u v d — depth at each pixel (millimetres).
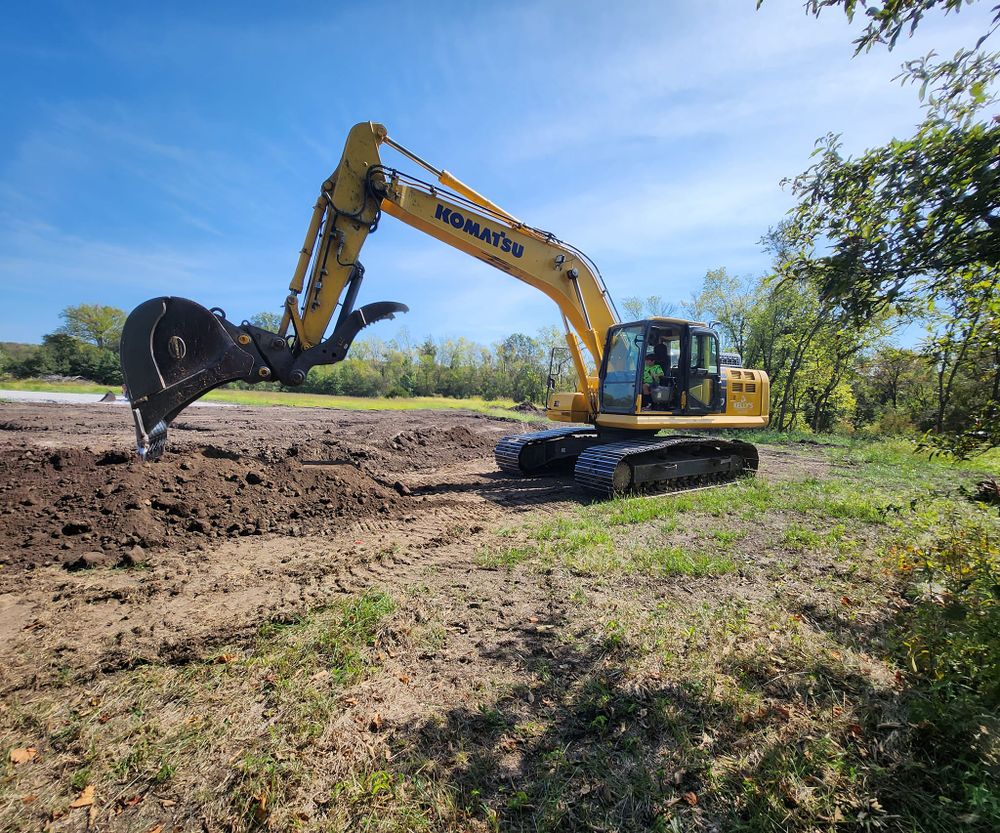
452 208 7367
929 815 1991
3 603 3838
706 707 2701
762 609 3791
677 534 5758
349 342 6641
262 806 2137
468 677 3055
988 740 2180
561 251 8273
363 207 6660
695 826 2049
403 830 2053
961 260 2295
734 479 9344
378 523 6145
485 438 15312
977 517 5426
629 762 2389
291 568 4645
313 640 3400
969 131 2086
